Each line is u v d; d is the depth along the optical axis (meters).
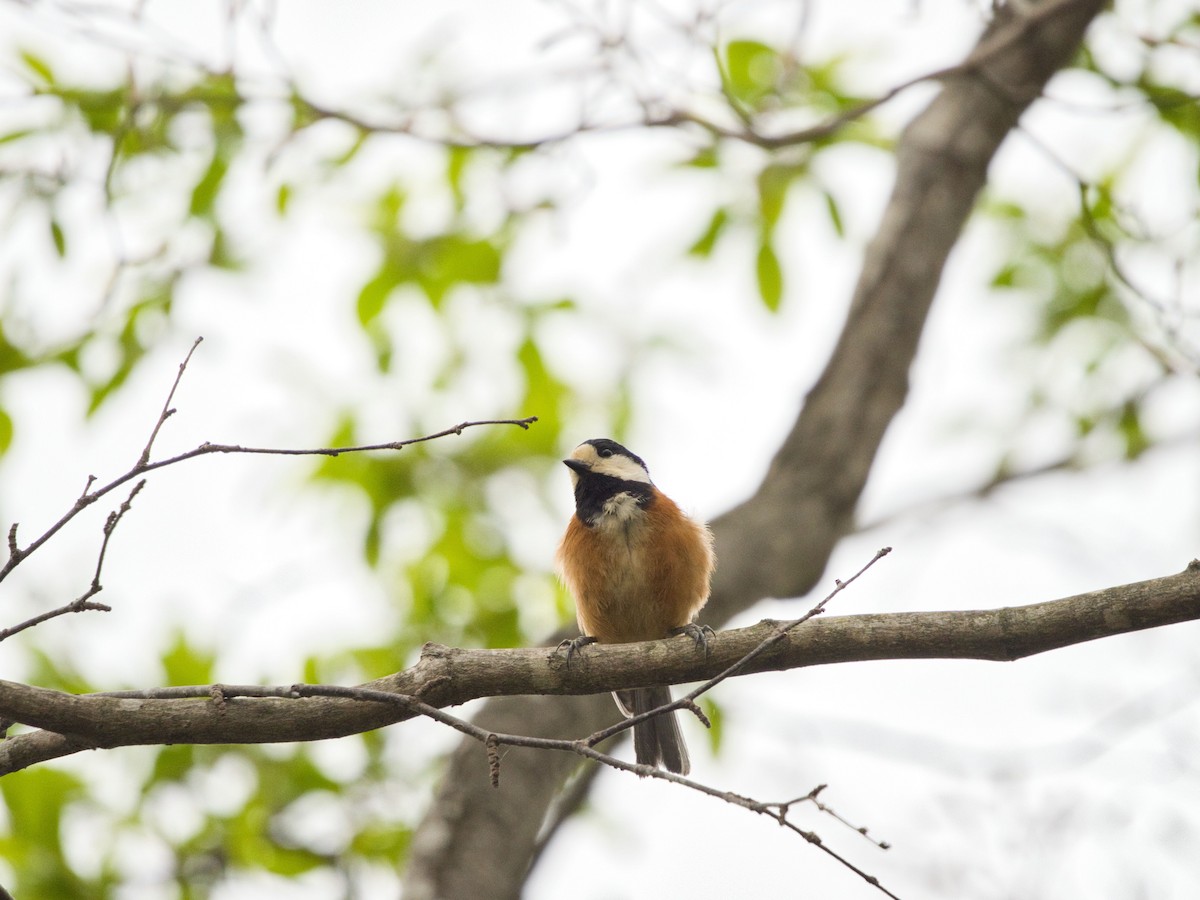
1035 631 6.84
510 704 11.29
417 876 10.41
